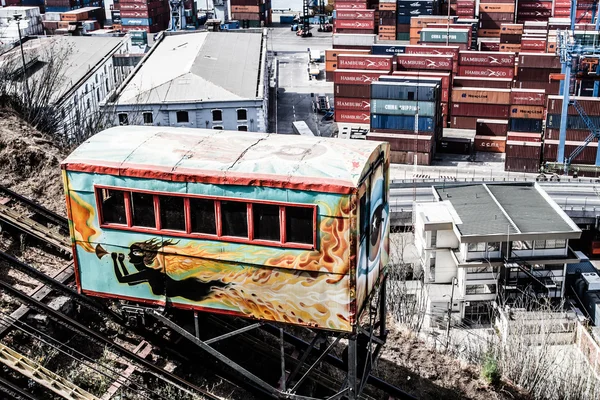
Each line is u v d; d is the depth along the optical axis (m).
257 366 17.45
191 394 16.00
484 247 47.00
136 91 75.12
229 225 14.47
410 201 68.00
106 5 196.12
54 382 15.25
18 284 18.33
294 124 96.25
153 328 17.39
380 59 102.31
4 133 24.17
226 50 94.94
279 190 13.78
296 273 14.19
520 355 22.45
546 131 83.69
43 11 181.88
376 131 87.00
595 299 47.09
